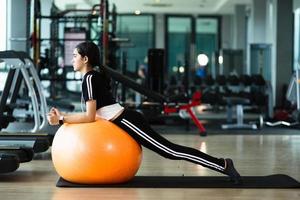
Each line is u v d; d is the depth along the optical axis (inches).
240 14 686.5
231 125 363.6
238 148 256.1
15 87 276.1
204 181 165.2
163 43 776.3
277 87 497.0
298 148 256.5
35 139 206.4
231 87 512.4
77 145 152.3
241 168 195.3
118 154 152.8
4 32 358.0
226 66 590.9
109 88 157.2
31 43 342.3
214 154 234.7
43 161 207.3
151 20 775.7
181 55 741.9
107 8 347.3
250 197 144.1
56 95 452.8
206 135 315.9
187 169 191.6
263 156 228.4
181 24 782.5
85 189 152.6
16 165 161.8
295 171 189.8
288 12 497.0
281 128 366.3
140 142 153.9
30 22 349.1
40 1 363.6
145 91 269.1
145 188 154.6
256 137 307.1
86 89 151.5
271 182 163.3
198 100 315.3
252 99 406.6
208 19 784.3
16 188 154.6
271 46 502.9
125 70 425.4
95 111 152.9
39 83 255.4
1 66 367.9
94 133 152.6
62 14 383.9
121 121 153.1
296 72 386.6
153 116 335.3
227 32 783.1
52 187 155.9
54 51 374.3
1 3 357.7
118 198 141.4
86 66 153.8
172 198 142.0
